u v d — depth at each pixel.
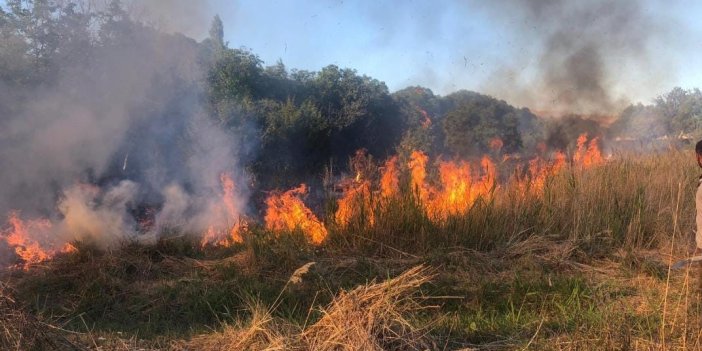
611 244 6.57
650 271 5.64
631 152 10.02
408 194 6.92
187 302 5.00
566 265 6.04
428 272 5.68
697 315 4.20
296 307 4.83
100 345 3.84
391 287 3.82
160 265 6.00
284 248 5.99
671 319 4.27
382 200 6.93
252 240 6.20
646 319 4.27
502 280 5.56
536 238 6.57
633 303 4.81
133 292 5.29
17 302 3.54
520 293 5.05
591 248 6.44
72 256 5.79
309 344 3.60
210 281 5.45
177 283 5.41
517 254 6.31
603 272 5.87
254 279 5.41
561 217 7.00
